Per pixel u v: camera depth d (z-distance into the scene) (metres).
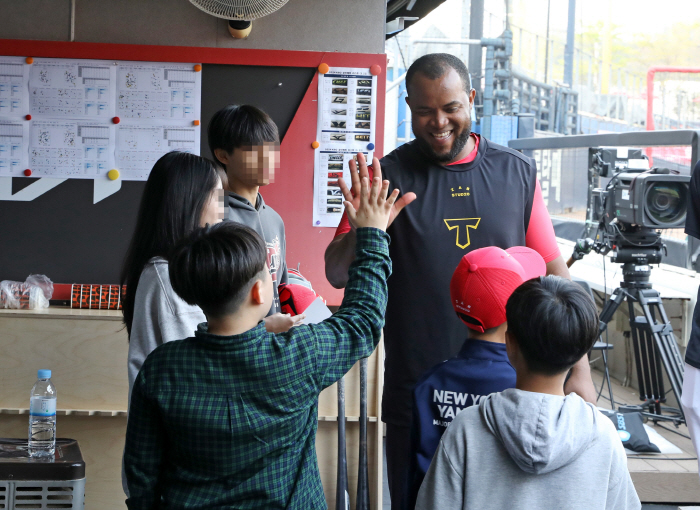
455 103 1.83
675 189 3.37
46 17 3.11
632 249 3.54
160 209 1.66
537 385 1.32
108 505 2.93
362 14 3.21
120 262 3.20
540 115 9.36
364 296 1.38
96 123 3.14
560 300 1.29
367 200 1.42
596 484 1.25
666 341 3.47
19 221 3.16
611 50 14.57
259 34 3.18
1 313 2.83
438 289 1.90
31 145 3.13
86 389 2.86
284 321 1.62
